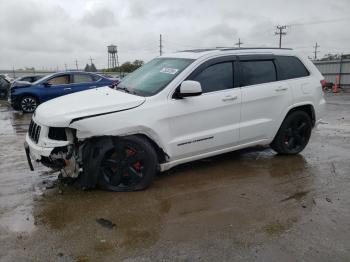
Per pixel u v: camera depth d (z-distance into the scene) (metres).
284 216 4.15
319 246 3.51
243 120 5.70
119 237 3.69
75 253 3.40
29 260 3.30
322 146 7.33
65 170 4.67
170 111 4.97
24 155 6.79
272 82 6.00
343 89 29.62
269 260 3.29
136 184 4.87
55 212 4.25
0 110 15.49
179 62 5.51
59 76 14.17
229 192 4.86
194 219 4.08
